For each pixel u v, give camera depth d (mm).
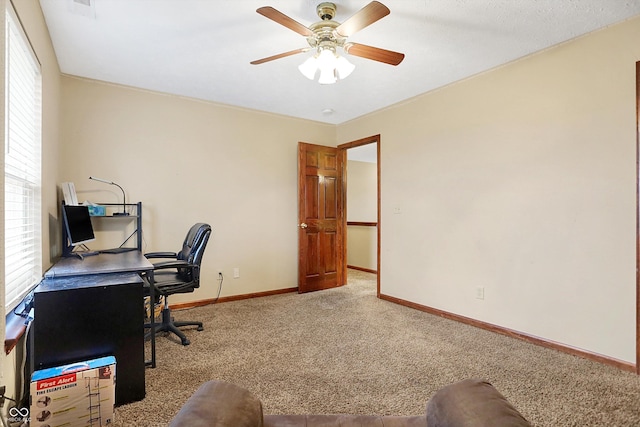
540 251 2713
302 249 4500
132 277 2131
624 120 2275
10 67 1711
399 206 3967
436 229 3545
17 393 1758
